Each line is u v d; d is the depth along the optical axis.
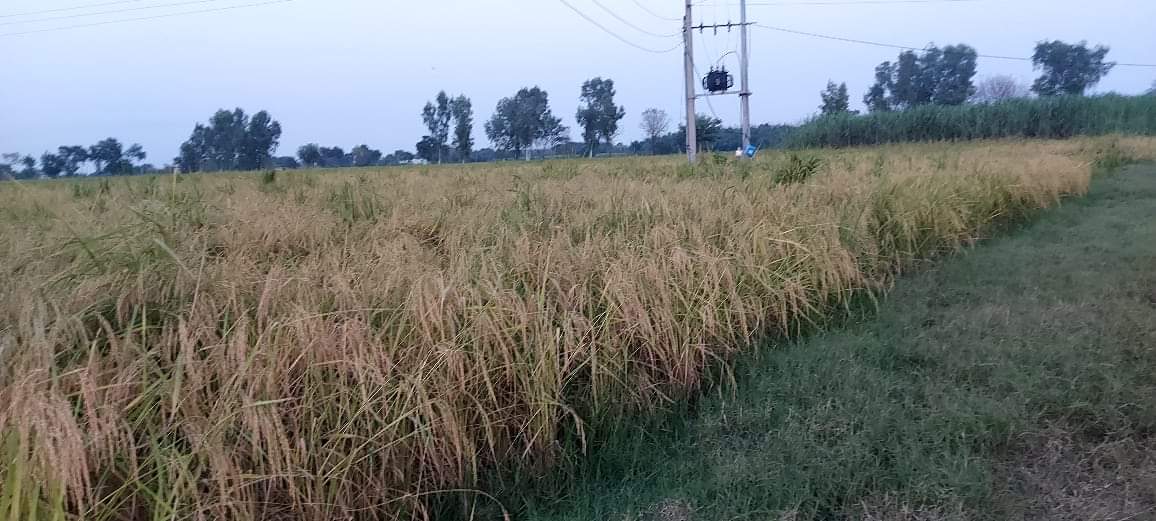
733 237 5.59
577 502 3.27
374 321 3.48
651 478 3.45
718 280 4.57
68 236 4.37
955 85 58.59
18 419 2.32
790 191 7.78
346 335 3.06
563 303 3.89
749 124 25.83
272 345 2.98
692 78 22.31
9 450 2.30
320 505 2.83
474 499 3.25
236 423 2.78
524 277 4.16
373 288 3.74
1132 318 5.07
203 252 3.68
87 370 2.56
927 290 6.25
